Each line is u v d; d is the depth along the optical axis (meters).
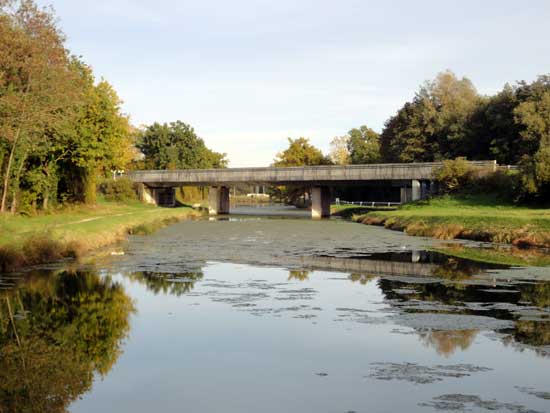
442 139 92.38
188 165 142.12
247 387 11.96
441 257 32.56
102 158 64.31
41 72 41.53
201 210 98.19
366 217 66.00
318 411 10.65
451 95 98.88
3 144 42.97
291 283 24.14
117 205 81.88
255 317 17.88
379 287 23.05
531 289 22.38
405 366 13.09
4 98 38.69
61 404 11.20
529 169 56.16
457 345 14.68
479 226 44.56
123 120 80.50
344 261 31.05
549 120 73.06
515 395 11.30
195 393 11.67
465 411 10.53
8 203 47.97
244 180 86.31
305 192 130.50
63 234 34.44
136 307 19.52
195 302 20.25
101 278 25.25
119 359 13.89
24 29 41.94
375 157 127.69
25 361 13.88
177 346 14.90
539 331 15.96
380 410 10.64
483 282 24.05
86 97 54.72
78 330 16.61
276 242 41.81
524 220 43.56
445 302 19.97
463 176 66.50
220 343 15.11
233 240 43.47
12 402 11.34
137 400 11.37
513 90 84.81
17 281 24.23
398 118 102.94
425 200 67.62
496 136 84.56
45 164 55.03
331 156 148.00
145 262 30.44
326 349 14.46
